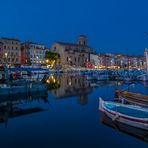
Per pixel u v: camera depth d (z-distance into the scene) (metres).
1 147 13.14
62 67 129.38
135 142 13.68
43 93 35.81
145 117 15.88
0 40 105.75
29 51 122.44
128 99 23.88
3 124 17.78
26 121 18.73
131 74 71.69
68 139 14.30
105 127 16.67
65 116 20.25
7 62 106.31
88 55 166.12
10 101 29.58
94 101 28.27
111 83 55.50
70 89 42.50
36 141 14.07
